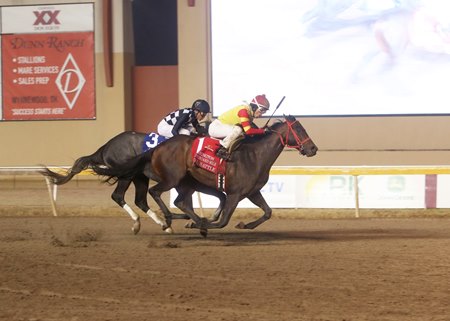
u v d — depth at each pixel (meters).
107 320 8.84
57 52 30.78
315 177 20.33
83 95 30.64
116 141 16.05
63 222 19.05
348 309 9.31
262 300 9.80
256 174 14.56
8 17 31.02
